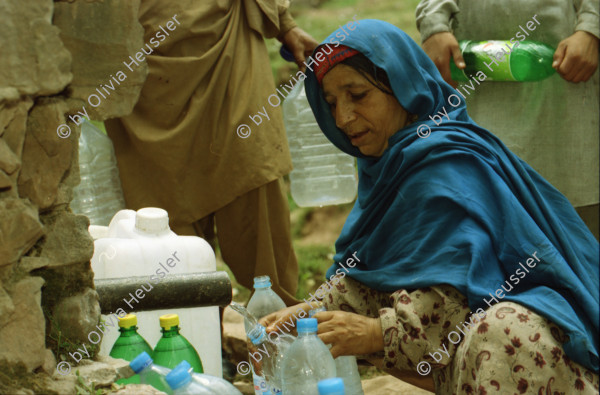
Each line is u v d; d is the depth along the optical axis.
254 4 3.46
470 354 2.19
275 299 2.79
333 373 2.17
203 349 2.67
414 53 2.67
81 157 3.52
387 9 8.70
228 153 3.38
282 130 3.49
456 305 2.33
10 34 1.86
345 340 2.34
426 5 3.65
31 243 1.91
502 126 3.58
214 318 2.70
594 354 2.17
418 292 2.36
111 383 1.93
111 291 2.23
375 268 2.62
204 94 3.33
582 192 3.53
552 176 3.56
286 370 2.16
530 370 2.14
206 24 3.32
